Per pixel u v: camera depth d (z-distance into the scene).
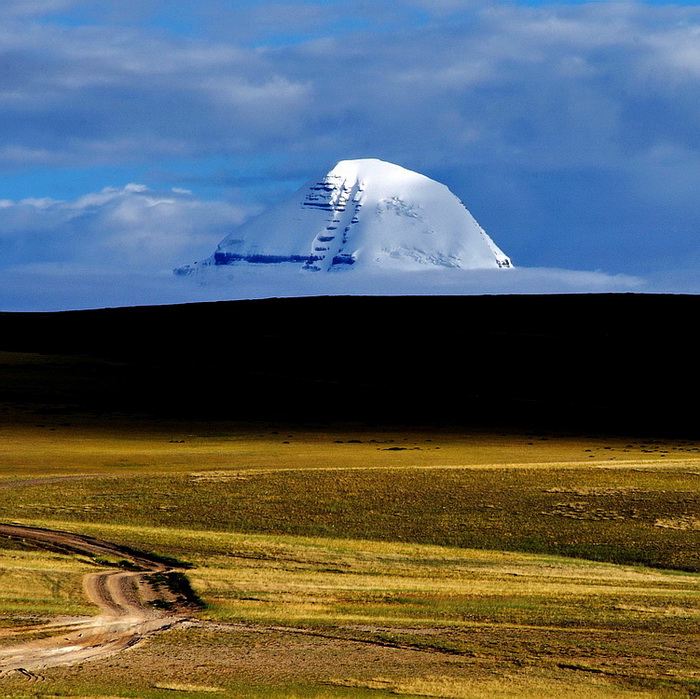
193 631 125.38
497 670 109.06
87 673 108.38
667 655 114.38
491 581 160.12
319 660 113.00
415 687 102.44
